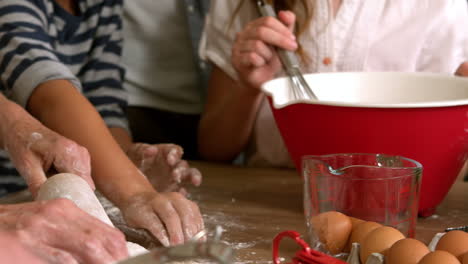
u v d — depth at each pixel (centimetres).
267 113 126
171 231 70
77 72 125
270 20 98
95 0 126
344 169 68
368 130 73
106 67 128
